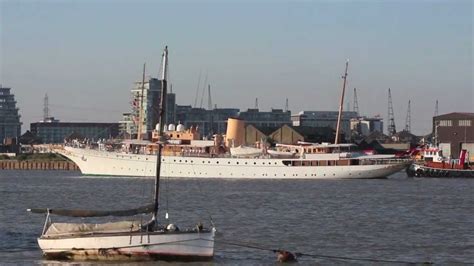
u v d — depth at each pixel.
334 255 74.69
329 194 153.75
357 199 140.38
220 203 130.25
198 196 146.50
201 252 68.38
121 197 145.12
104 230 68.31
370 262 71.25
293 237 86.38
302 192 159.12
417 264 70.69
